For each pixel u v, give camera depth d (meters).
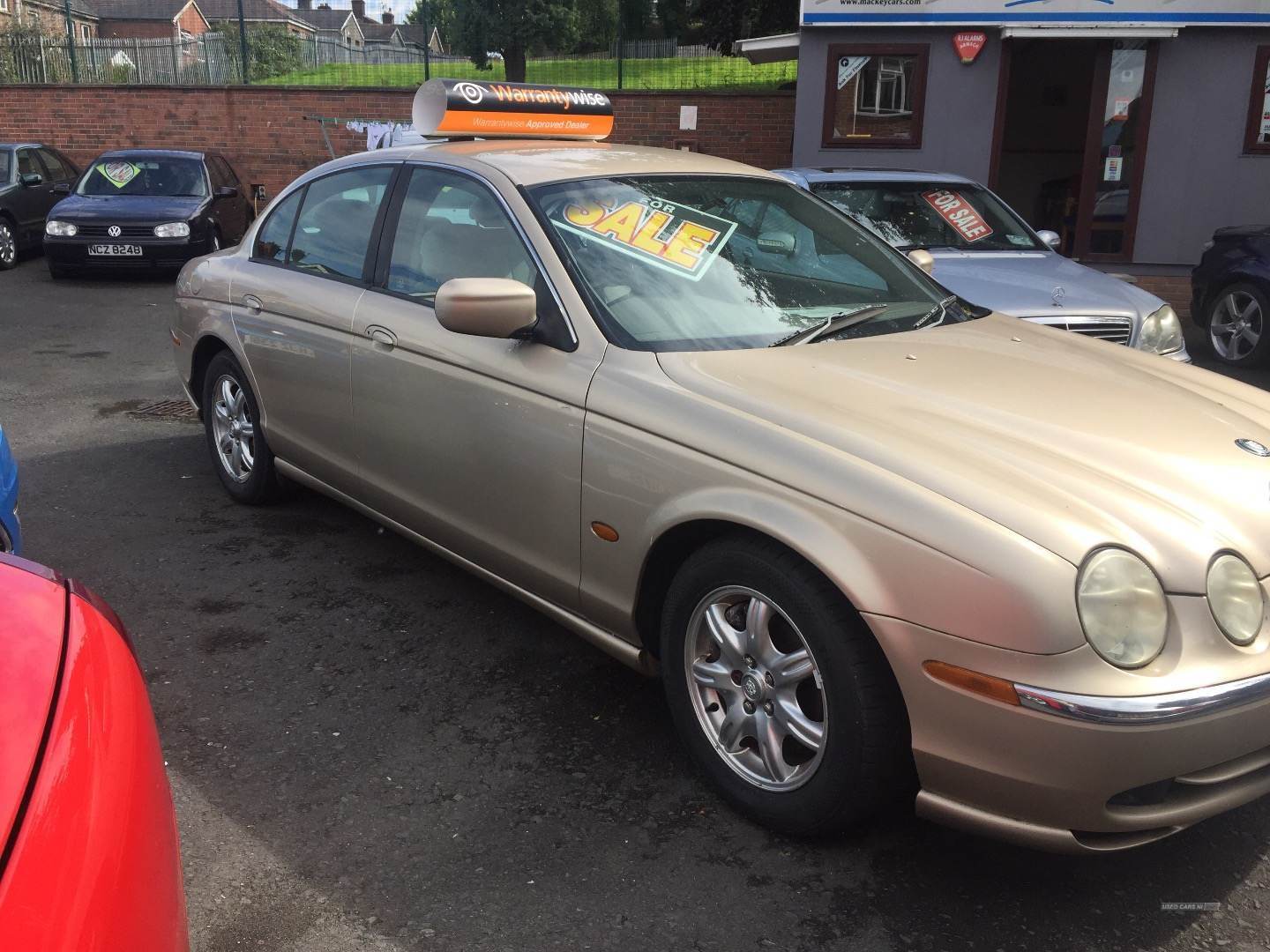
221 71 17.05
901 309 3.53
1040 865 2.59
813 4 11.60
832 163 12.09
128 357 8.42
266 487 4.80
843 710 2.41
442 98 4.06
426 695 3.35
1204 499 2.38
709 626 2.74
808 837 2.65
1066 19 11.22
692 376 2.84
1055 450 2.51
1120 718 2.08
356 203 4.13
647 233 3.40
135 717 1.73
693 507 2.63
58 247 11.74
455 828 2.70
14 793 1.41
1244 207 11.59
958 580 2.20
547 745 3.08
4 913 1.24
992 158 11.79
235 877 2.51
